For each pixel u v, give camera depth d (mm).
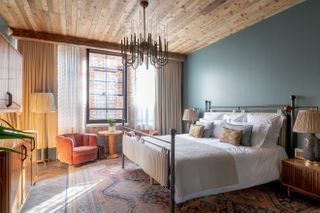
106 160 4516
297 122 2588
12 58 2723
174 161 2189
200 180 2312
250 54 3727
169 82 5613
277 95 3273
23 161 2303
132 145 3410
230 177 2480
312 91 2824
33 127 4102
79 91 4652
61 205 2500
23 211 2355
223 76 4348
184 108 5734
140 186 3070
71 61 4562
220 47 4434
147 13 3139
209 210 2389
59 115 4430
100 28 3736
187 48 5047
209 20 3447
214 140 3553
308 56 2873
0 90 2275
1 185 1727
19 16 3254
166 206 2467
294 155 2988
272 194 2816
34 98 3879
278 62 3258
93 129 4902
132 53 2846
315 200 2631
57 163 4203
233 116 3793
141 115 5336
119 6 2920
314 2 2812
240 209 2412
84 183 3186
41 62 4191
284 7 3090
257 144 3023
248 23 3621
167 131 5543
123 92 5332
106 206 2465
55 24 3568
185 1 2805
